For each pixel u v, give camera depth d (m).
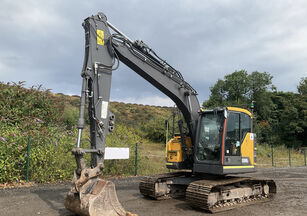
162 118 28.12
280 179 12.77
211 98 39.19
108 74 6.11
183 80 7.61
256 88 38.06
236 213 6.51
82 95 5.64
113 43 6.33
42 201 6.98
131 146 12.48
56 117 13.87
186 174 8.50
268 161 22.78
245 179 7.52
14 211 6.09
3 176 8.66
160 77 7.15
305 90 39.72
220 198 6.86
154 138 27.77
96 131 5.72
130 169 12.36
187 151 7.82
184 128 8.40
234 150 7.25
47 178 9.59
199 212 6.52
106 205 5.05
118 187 9.31
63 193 7.95
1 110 11.41
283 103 39.78
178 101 7.57
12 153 9.09
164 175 7.99
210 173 7.08
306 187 10.52
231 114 7.35
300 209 7.03
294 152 29.47
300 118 36.22
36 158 9.47
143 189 7.82
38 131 10.26
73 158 10.58
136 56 6.75
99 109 5.84
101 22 6.23
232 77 38.62
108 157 5.95
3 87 12.73
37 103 13.19
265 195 8.24
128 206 6.89
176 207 6.92
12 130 9.79
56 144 10.12
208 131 7.42
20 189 8.26
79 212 5.14
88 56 5.93
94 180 5.28
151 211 6.48
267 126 35.97
